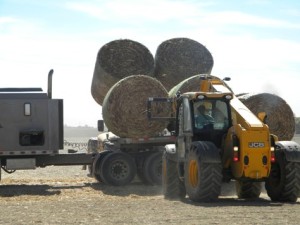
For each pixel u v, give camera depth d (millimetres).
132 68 21547
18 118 18422
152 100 14727
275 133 17875
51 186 19109
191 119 13344
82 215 10352
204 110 13516
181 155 13867
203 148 12492
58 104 18734
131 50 21688
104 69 21312
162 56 21969
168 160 14336
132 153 19594
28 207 11789
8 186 19188
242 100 18062
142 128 18516
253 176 12406
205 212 10609
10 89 18750
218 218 9805
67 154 19609
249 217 9906
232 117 13336
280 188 12789
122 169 19250
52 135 18656
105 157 19234
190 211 10781
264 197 14719
